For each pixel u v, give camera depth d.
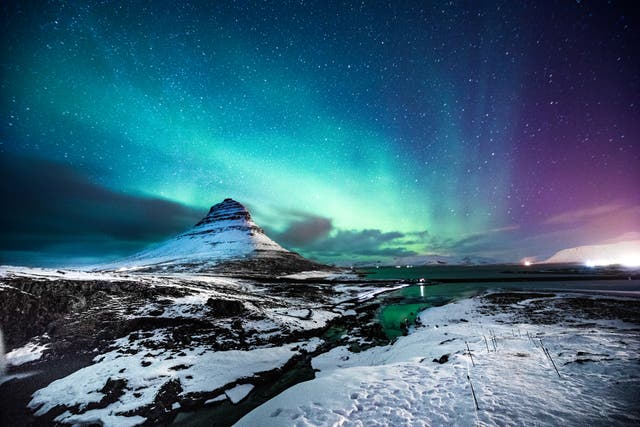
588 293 39.00
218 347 19.22
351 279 81.25
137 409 12.59
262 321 24.56
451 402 8.02
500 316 25.64
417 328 24.58
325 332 25.67
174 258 130.00
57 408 12.77
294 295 43.72
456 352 13.35
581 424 6.30
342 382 10.58
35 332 20.42
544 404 7.29
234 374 15.93
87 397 13.37
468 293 49.19
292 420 8.30
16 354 17.94
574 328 18.38
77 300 24.28
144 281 33.50
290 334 22.88
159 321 22.52
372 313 33.78
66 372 16.14
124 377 14.77
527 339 14.70
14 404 13.42
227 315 24.83
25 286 23.34
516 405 7.39
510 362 10.72
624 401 6.99
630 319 21.17
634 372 8.50
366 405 8.59
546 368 9.74
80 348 18.75
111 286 27.89
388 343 20.95
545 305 29.59
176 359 17.08
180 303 26.41
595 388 7.82
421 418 7.45
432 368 11.19
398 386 9.66
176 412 12.73
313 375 16.44
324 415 8.30
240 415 12.57
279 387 15.21
